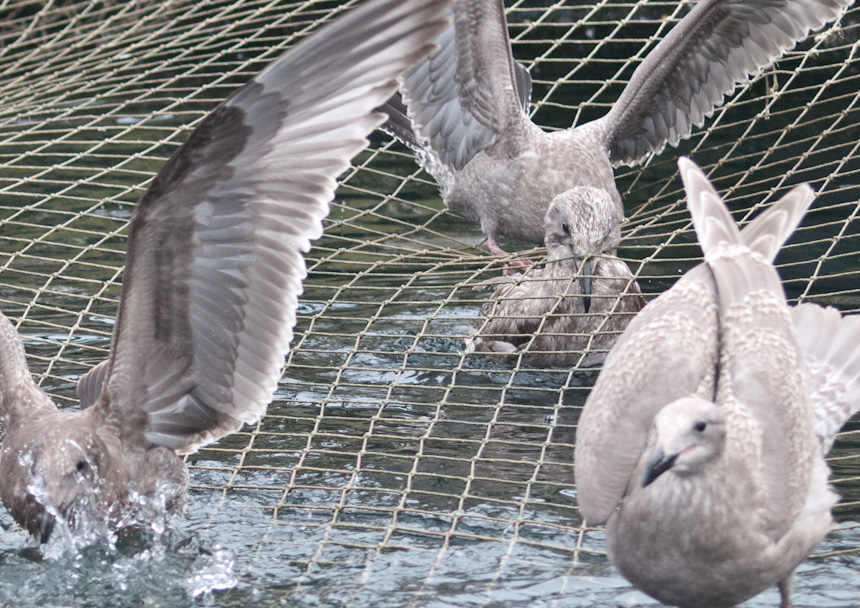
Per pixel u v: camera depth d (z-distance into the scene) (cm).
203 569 809
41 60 1755
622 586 777
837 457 948
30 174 1572
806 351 793
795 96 1689
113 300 1118
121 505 838
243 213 753
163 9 1792
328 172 716
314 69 684
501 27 1341
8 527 874
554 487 920
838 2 1315
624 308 1180
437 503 896
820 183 1459
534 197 1331
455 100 1396
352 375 1130
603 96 1788
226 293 790
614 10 1967
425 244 1434
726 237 760
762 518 660
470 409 1066
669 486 652
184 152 707
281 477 945
